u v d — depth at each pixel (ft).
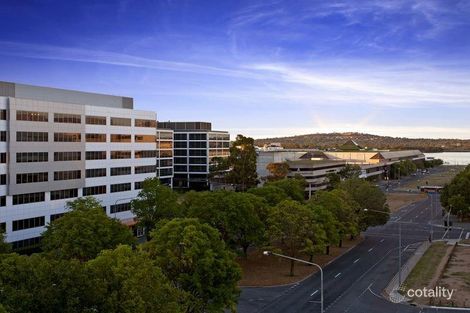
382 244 387.34
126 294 131.13
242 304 232.53
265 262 319.27
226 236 289.74
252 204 305.53
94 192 380.58
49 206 339.16
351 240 401.29
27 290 119.34
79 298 123.24
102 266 139.74
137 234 406.00
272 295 248.32
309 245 285.43
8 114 307.37
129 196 416.87
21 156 315.78
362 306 231.09
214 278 184.85
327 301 238.48
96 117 380.58
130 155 418.10
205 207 287.28
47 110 335.26
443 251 354.74
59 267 127.65
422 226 479.00
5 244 204.44
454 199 492.95
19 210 316.40
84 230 217.15
